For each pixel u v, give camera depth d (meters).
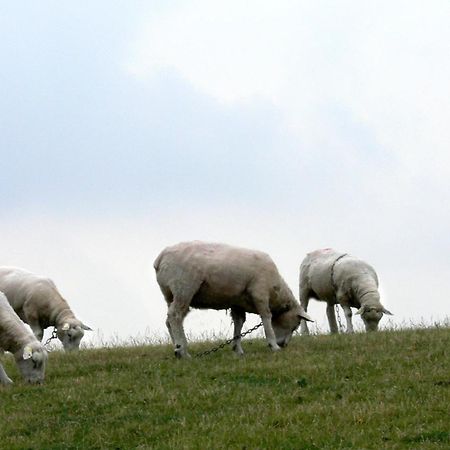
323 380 18.59
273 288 21.55
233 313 21.89
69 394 18.39
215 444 15.35
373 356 20.12
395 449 14.78
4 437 16.45
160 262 21.14
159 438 16.06
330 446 15.02
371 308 26.02
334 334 24.05
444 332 22.38
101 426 16.73
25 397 18.48
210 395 17.92
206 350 22.33
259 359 20.55
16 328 19.41
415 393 17.39
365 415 16.25
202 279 20.80
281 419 16.36
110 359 21.34
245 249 21.48
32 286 26.09
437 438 15.13
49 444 16.11
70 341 25.53
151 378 19.36
